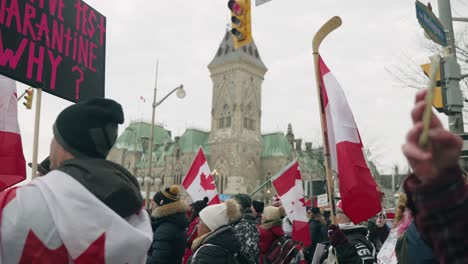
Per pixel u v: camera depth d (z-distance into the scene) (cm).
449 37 964
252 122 9631
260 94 9994
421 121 122
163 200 571
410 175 142
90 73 521
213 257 464
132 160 11050
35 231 183
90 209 193
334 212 464
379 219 867
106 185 207
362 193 466
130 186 218
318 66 506
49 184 195
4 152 440
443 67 837
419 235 284
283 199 905
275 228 680
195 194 1154
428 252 275
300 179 922
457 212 124
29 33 444
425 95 125
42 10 462
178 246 558
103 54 549
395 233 483
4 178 438
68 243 184
